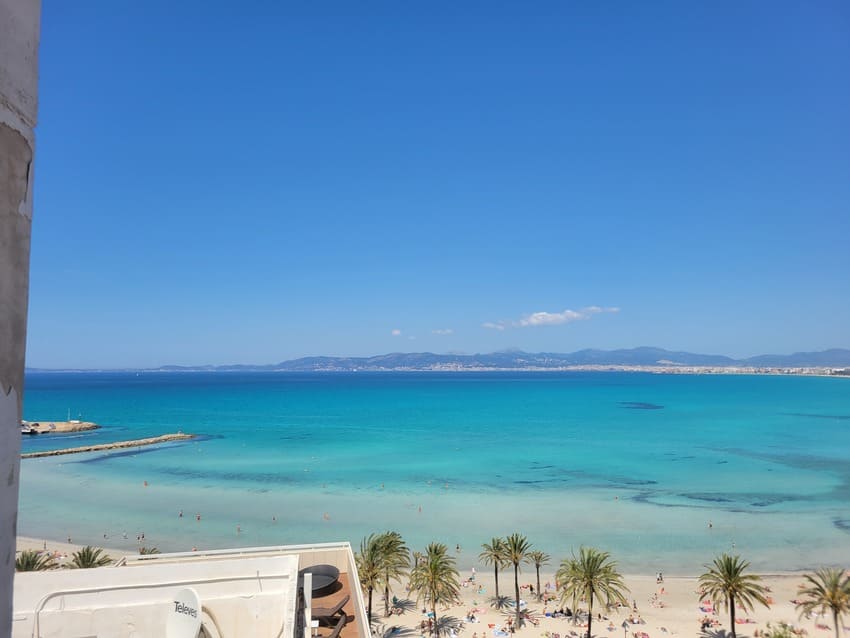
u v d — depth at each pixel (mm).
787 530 66875
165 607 16734
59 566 44844
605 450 123250
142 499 81000
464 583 52844
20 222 4094
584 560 43344
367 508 76375
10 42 3988
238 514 73312
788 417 192000
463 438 142250
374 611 47062
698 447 127250
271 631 17062
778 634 38031
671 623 44031
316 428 163500
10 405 3916
